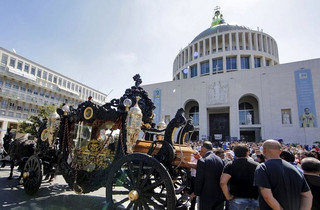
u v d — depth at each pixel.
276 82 31.56
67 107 5.92
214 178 3.48
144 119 5.16
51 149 6.15
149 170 3.67
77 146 5.75
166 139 4.04
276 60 45.91
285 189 2.47
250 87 33.19
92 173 4.70
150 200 3.48
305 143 27.92
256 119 34.81
